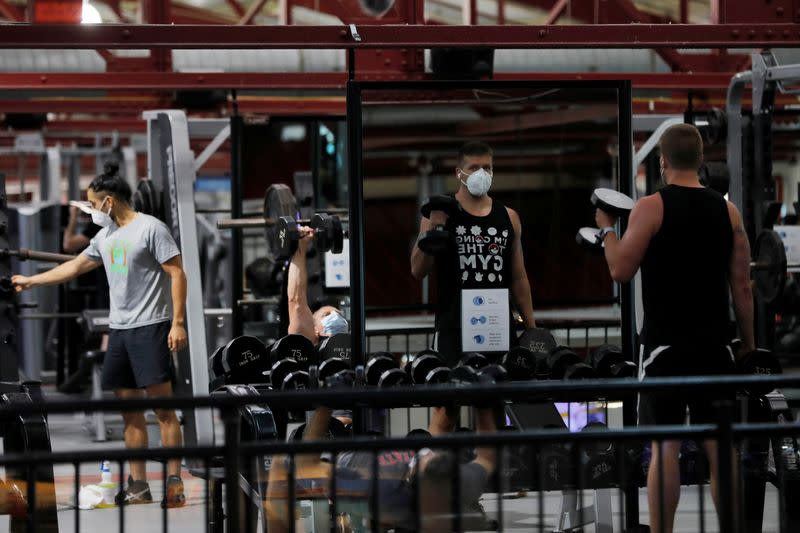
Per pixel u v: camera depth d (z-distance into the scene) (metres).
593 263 11.09
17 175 32.84
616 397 9.62
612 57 18.70
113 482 13.66
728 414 6.35
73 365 21.73
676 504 8.77
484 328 10.40
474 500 8.49
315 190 19.27
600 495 10.26
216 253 24.19
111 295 12.74
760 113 14.05
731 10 11.80
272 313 19.12
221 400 6.16
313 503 9.23
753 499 9.95
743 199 14.36
